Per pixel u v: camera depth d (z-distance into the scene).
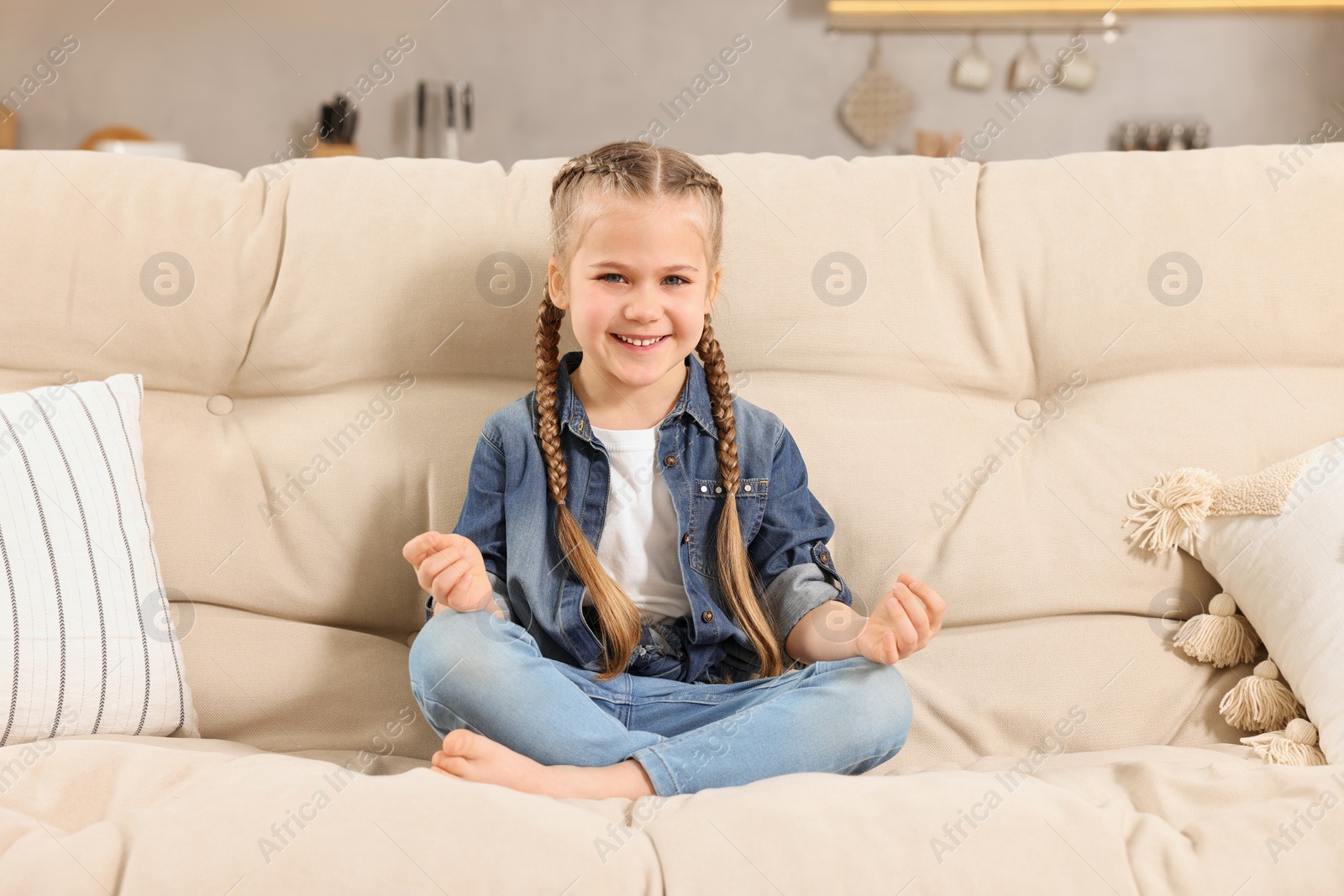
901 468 1.13
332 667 1.06
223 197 1.18
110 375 1.13
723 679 1.07
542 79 3.13
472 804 0.67
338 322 1.15
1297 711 0.97
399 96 3.09
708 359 1.10
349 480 1.12
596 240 1.00
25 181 1.15
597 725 0.85
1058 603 1.09
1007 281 1.17
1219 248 1.14
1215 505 1.06
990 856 0.66
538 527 1.05
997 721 1.03
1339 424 1.11
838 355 1.17
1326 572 0.96
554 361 1.10
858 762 0.87
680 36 3.12
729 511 1.06
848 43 3.11
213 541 1.09
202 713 1.02
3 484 0.95
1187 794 0.78
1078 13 3.05
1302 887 0.66
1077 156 1.23
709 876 0.65
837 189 1.20
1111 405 1.15
